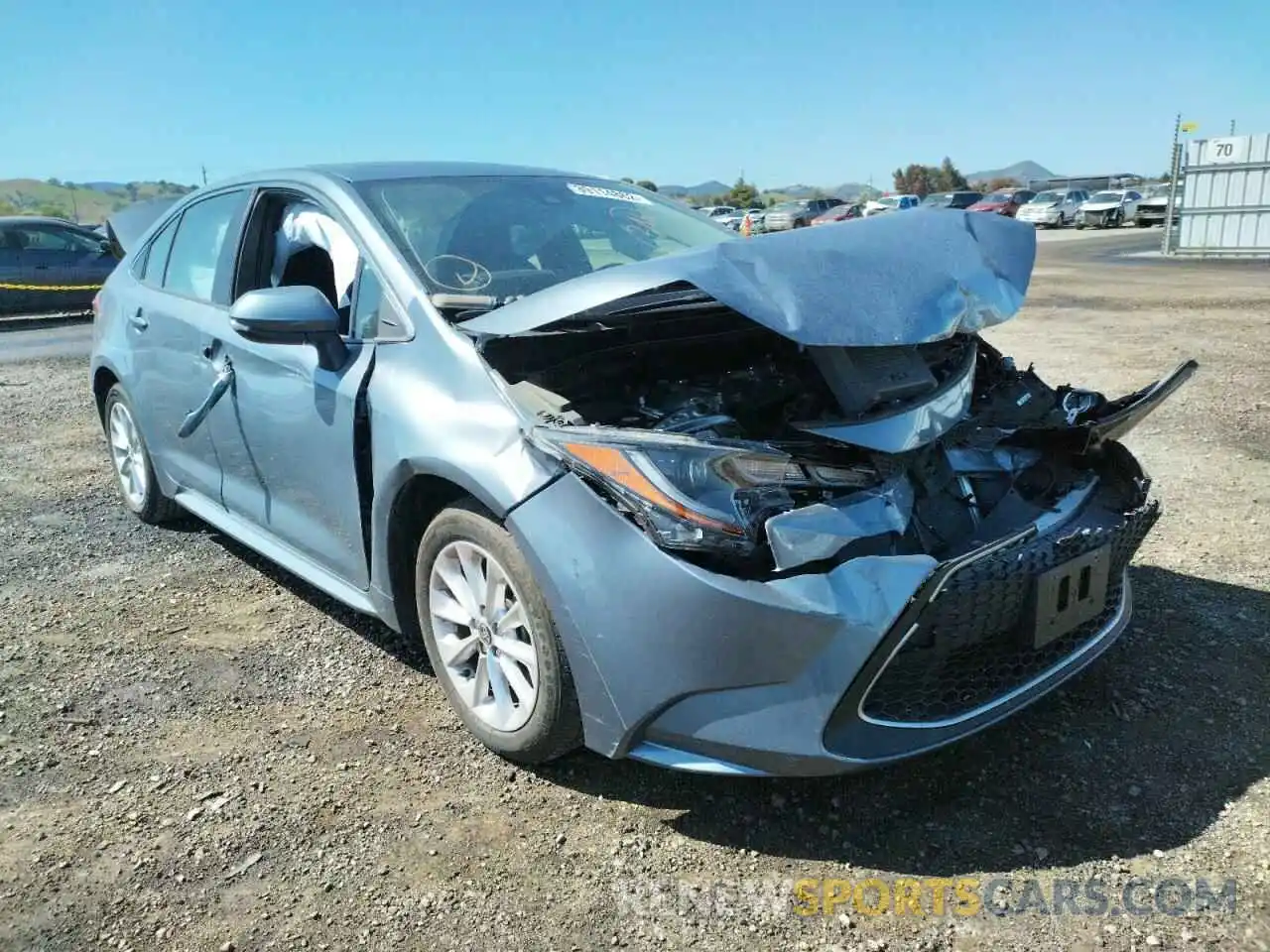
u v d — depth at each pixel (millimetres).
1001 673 2600
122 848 2529
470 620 2873
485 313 2863
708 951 2184
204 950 2199
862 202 42594
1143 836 2484
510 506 2553
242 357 3617
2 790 2770
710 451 2359
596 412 2852
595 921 2271
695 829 2576
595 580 2412
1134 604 3709
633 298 2947
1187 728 2930
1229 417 6438
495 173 3951
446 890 2375
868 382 2752
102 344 4867
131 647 3631
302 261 3607
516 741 2762
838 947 2182
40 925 2273
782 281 2510
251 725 3092
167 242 4559
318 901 2342
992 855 2441
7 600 4070
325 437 3199
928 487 2730
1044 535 2668
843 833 2543
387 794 2734
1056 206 40125
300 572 3584
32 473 6051
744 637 2279
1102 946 2150
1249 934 2164
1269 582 3881
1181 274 17422
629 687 2406
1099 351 9188
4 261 14133
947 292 2684
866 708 2400
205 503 4273
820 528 2318
